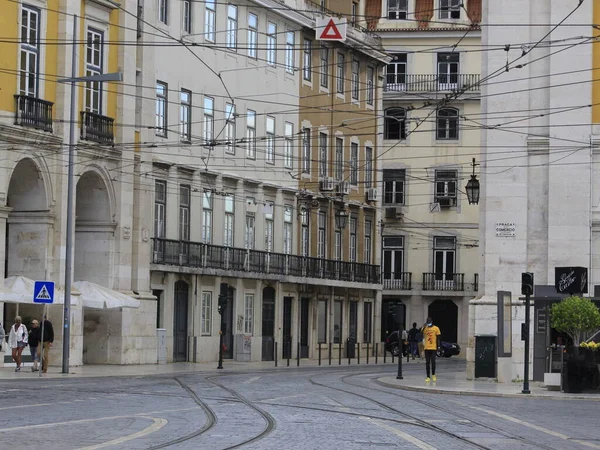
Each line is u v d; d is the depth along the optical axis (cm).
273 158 5359
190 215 4691
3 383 2773
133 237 4262
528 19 3453
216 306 4900
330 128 5872
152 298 4316
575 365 2888
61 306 3797
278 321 5391
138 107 4303
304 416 2022
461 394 2855
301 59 5603
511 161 3447
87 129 3944
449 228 6950
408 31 6950
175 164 4541
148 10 4353
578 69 3416
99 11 4034
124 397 2352
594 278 3400
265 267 5197
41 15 3744
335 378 3469
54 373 3438
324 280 5694
